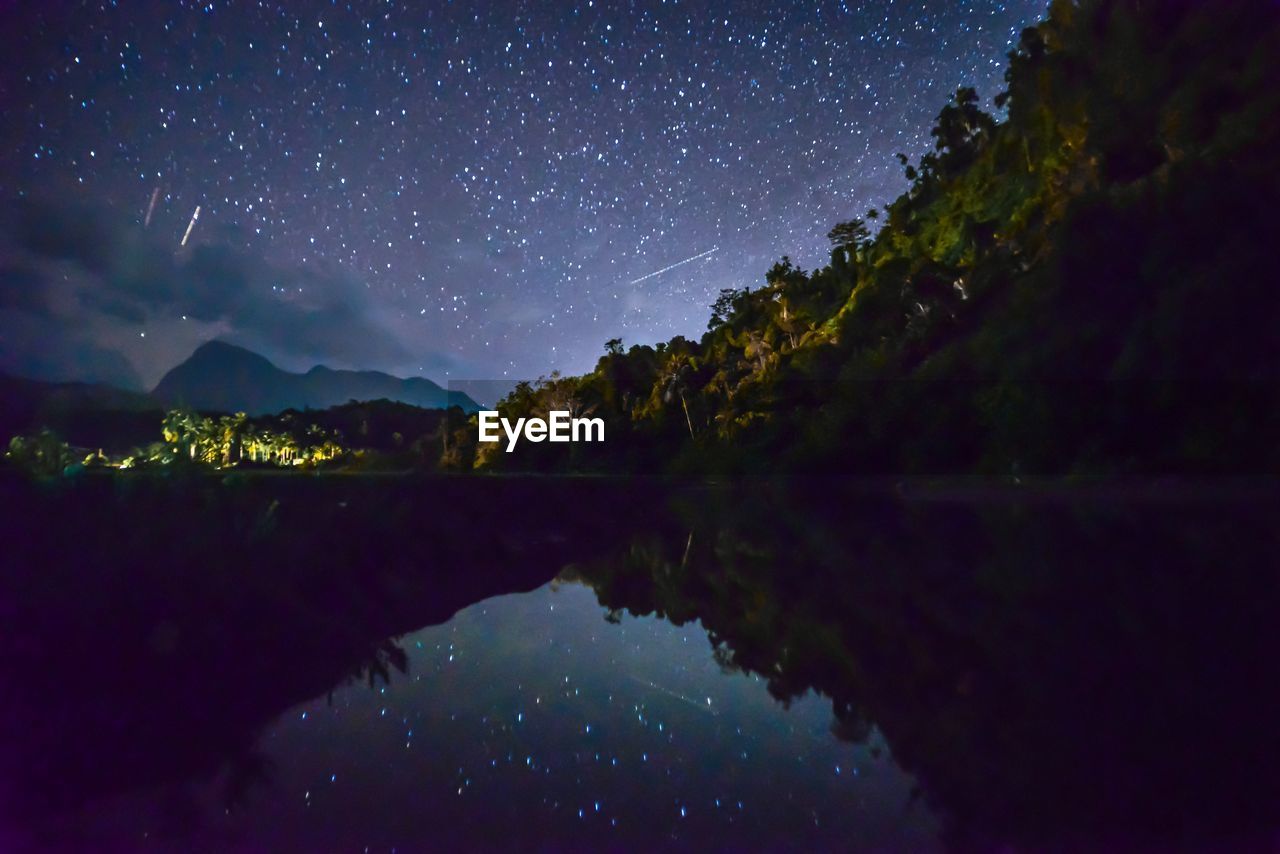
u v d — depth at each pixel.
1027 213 44.81
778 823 2.92
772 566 10.17
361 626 6.23
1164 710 4.02
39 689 3.72
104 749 3.28
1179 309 22.70
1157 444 23.17
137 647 4.54
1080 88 52.16
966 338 39.25
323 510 10.23
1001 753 3.54
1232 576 7.80
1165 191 25.80
